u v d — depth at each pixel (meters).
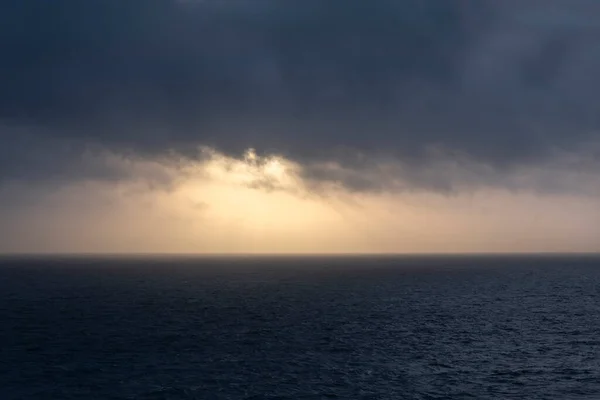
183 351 61.00
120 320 82.62
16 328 74.31
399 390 47.25
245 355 59.34
